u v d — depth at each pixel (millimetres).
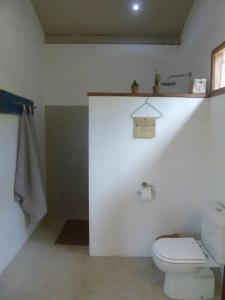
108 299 2154
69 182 4043
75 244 3105
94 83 3947
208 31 2775
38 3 3338
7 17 2602
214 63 2598
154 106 2688
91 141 2707
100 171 2744
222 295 2139
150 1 3287
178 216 2805
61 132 3998
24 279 2404
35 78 3523
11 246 2730
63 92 3955
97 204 2785
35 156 2959
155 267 2633
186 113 2703
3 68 2514
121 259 2783
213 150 2604
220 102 2432
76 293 2221
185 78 3607
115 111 2680
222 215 2125
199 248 2230
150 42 3904
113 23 3686
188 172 2762
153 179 2762
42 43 3818
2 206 2516
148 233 2822
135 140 2715
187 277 2164
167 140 2725
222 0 2414
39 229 3543
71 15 3543
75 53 3918
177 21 3625
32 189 2908
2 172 2508
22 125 2859
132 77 3938
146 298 2176
